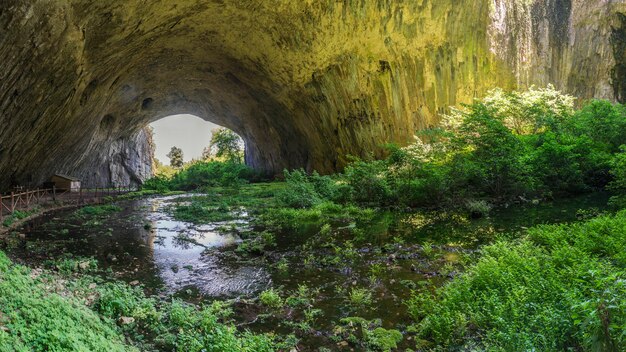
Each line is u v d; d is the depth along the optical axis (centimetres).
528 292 438
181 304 570
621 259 489
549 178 1311
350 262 782
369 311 541
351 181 1595
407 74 1842
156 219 1473
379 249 859
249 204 1788
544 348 339
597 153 1309
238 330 499
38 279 575
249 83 2738
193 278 720
